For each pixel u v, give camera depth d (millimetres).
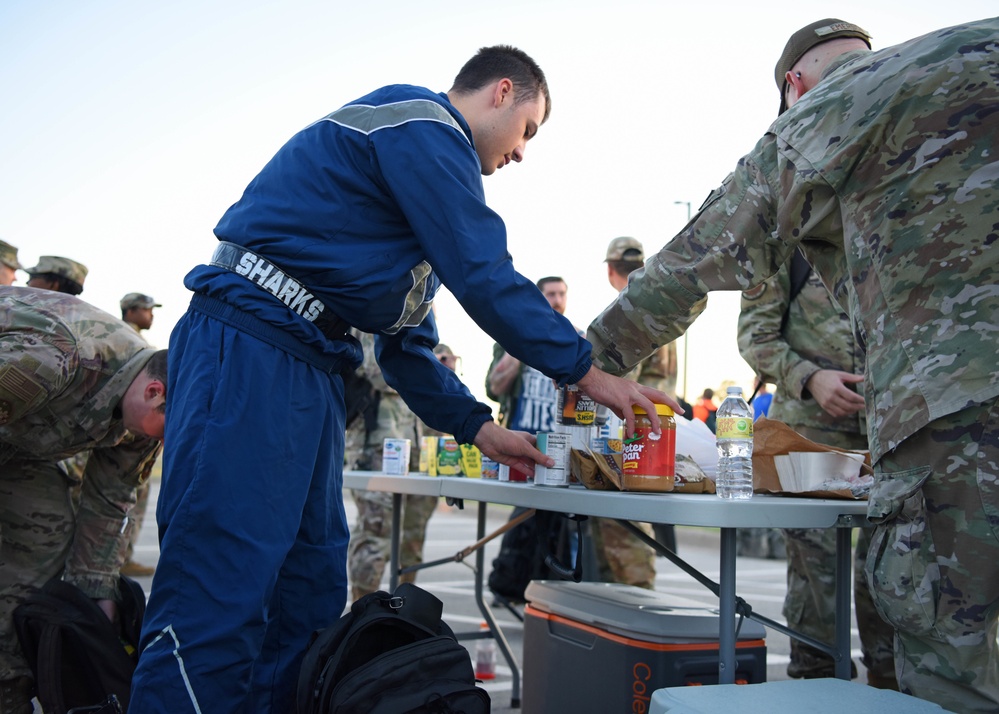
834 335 2926
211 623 1665
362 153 1861
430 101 1908
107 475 2545
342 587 2014
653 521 1749
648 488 2008
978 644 1509
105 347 2318
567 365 1845
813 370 2844
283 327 1822
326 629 1812
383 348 2301
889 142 1632
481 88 2090
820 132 1726
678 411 2062
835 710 1369
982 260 1539
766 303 3072
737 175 1935
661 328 1994
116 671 2279
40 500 2537
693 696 1441
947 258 1559
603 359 2080
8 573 2475
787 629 2076
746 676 2178
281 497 1775
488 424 2270
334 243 1849
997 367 1491
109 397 2309
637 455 2014
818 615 2900
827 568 2883
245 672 1705
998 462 1491
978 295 1532
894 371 1594
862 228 1656
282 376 1814
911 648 1598
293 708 1915
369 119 1868
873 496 1633
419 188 1800
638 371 4469
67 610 2277
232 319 1817
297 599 1945
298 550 1938
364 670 1655
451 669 1727
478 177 1902
